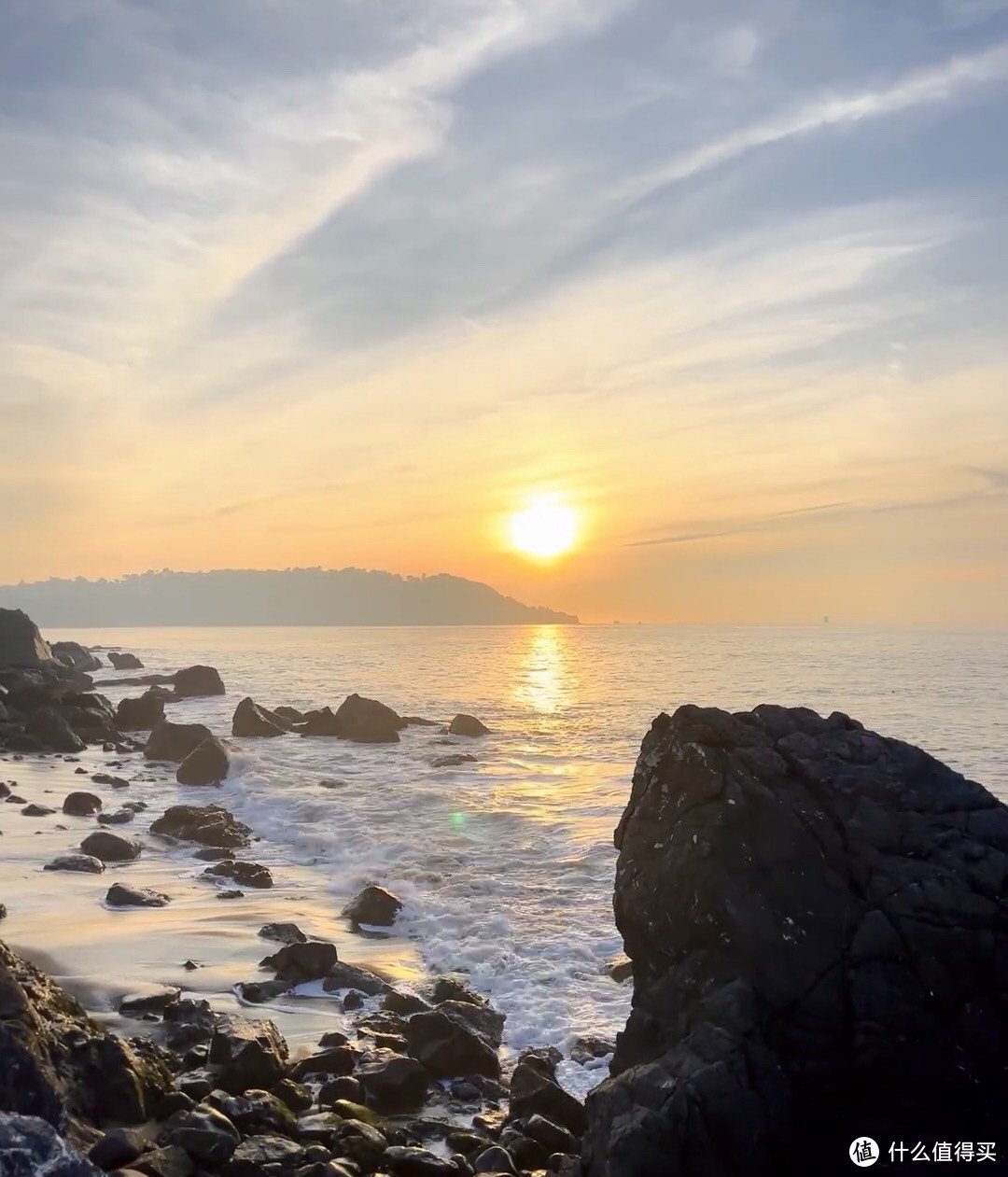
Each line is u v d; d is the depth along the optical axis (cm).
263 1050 1047
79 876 1898
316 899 1828
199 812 2394
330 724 4259
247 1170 849
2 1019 888
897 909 819
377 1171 888
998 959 792
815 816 884
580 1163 769
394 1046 1160
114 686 7138
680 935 864
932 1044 779
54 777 3181
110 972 1374
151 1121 928
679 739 969
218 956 1459
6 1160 707
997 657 10019
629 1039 856
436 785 2961
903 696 5969
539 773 3216
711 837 878
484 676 8356
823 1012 792
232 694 6625
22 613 6359
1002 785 3130
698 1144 730
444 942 1574
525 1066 1084
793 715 994
